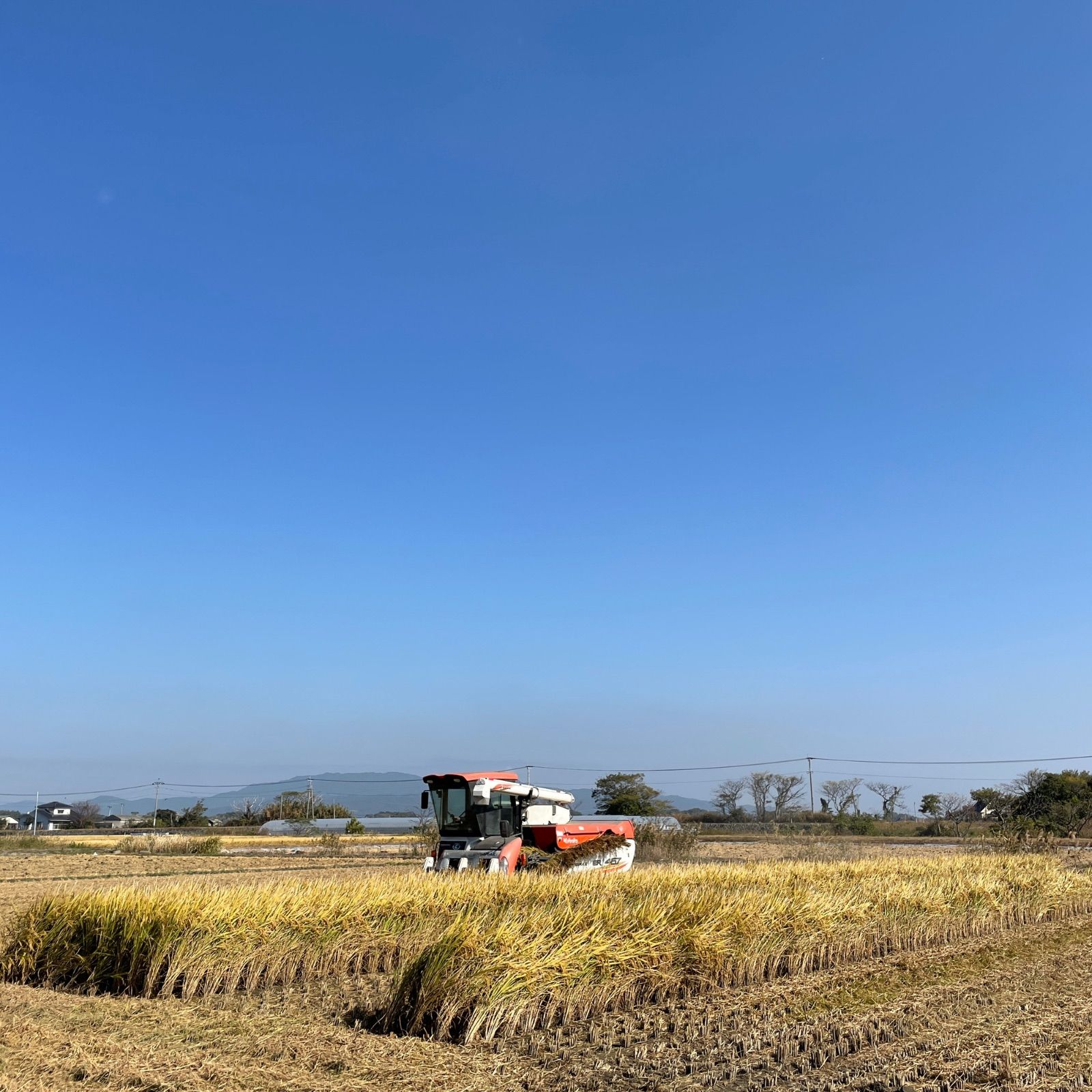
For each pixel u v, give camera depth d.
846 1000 12.29
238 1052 9.93
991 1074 9.21
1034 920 20.14
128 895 13.96
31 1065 9.26
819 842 47.84
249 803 102.88
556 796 27.95
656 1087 8.94
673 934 12.91
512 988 10.72
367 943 14.09
